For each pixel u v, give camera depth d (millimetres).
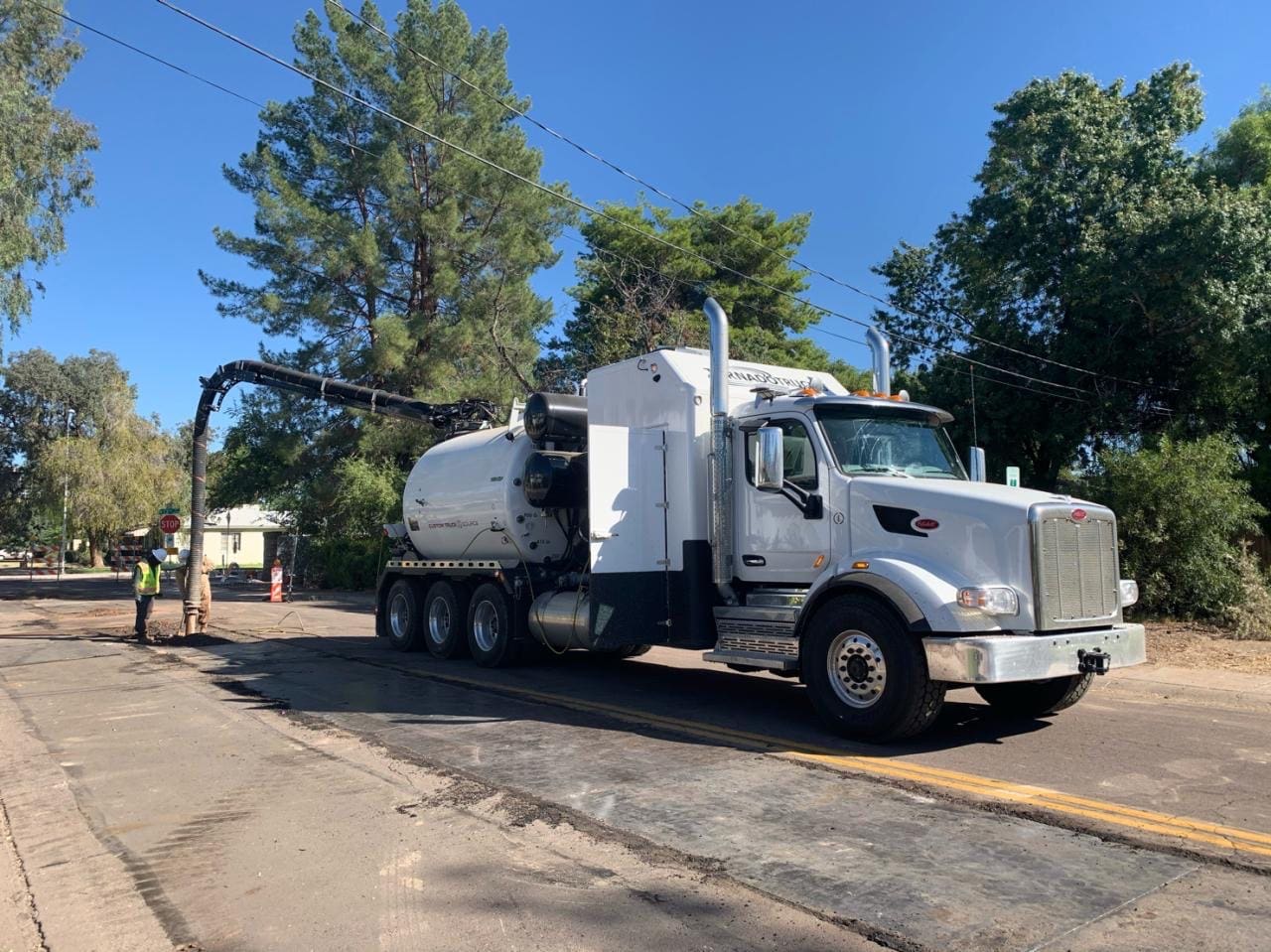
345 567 32469
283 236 30406
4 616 23047
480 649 12344
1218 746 7359
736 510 9117
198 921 4320
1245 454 21953
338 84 31562
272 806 6078
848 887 4469
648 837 5266
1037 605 7117
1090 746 7363
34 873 5066
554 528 12312
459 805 5961
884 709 7234
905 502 7766
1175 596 16047
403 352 31094
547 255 33781
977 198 25922
